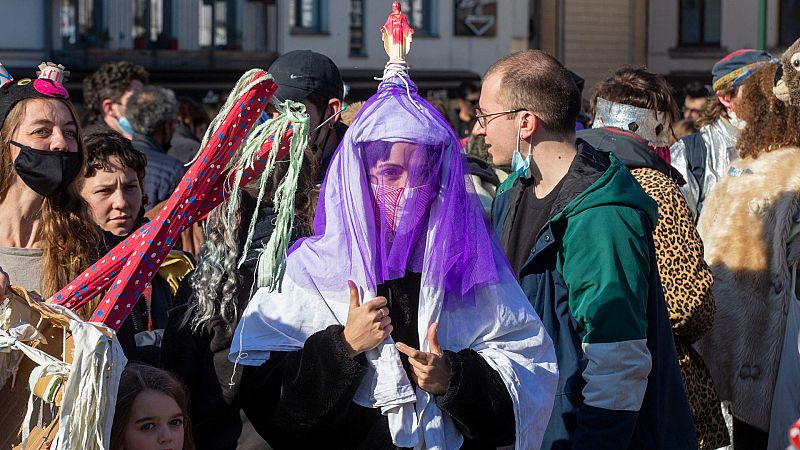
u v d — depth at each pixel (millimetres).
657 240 3184
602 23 23312
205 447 2621
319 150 3709
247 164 2379
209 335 2617
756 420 3750
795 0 23047
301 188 2779
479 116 3033
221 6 20094
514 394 2461
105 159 3678
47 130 2656
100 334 2102
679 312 3164
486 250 2506
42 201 2744
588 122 5070
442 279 2453
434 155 2465
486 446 2547
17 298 2234
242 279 2602
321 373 2375
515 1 21594
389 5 20594
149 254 2404
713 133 4953
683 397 2973
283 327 2498
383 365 2434
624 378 2725
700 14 23500
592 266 2758
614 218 2771
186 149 6539
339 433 2504
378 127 2451
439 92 18469
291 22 20375
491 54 21531
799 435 1797
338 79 3801
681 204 3246
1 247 2701
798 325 3686
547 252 2879
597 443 2723
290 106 2428
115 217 3707
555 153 2973
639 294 2754
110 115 6375
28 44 18562
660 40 23531
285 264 2326
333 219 2492
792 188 3701
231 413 2604
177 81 19219
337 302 2498
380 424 2475
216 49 20141
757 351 3734
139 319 3232
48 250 2721
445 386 2412
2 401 2277
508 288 2586
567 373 2842
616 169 2865
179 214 2432
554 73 2961
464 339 2518
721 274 3783
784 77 3727
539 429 2531
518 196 3105
